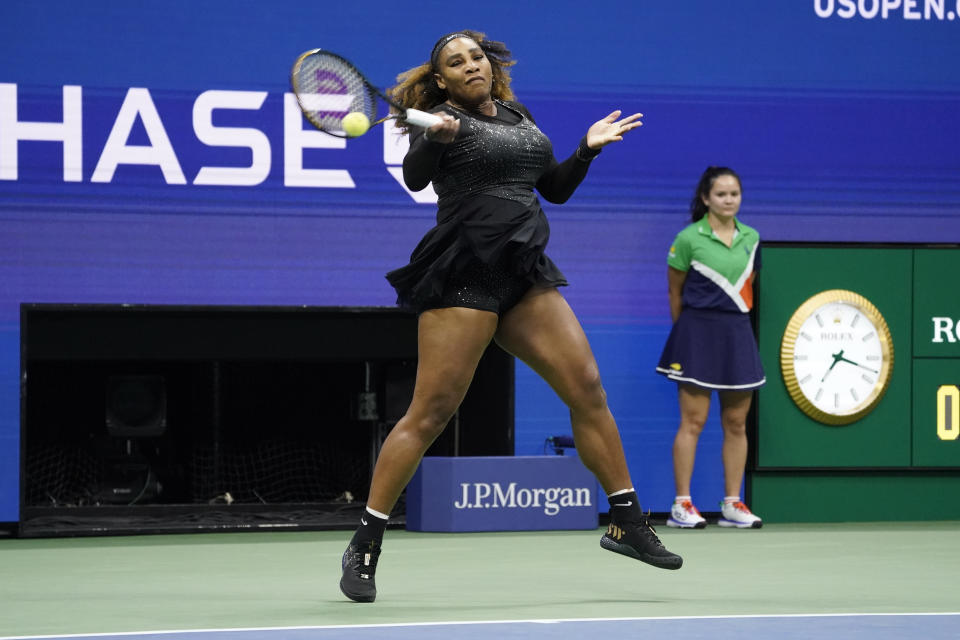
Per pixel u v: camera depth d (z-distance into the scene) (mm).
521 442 10805
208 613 5930
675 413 11078
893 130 11438
